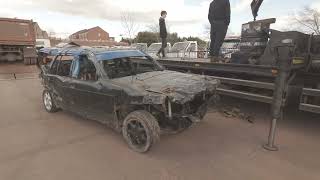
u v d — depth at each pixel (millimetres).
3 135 5281
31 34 19906
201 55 11000
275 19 5426
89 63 5387
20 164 4105
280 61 4121
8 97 8820
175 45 15336
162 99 3926
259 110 6457
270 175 3672
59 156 4344
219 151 4410
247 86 5582
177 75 5141
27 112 6902
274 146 4480
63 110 6832
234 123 5691
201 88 4496
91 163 4098
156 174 3756
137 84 4508
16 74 14742
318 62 5004
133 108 4566
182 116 4309
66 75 5980
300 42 5047
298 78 5211
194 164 4008
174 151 4438
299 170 3797
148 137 4188
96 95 5004
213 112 6395
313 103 4691
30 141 4969
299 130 5250
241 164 3977
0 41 18625
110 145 4730
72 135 5230
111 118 4879
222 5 6656
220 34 6852
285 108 5098
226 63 5848
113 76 5059
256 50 5750
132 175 3746
